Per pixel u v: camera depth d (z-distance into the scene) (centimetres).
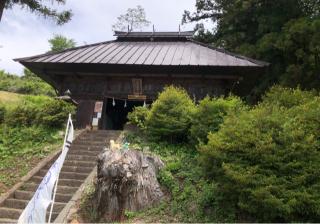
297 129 821
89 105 1733
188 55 1770
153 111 1300
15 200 973
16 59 1750
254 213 770
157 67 1623
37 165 1195
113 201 870
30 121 1603
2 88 3878
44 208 649
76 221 855
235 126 851
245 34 2583
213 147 833
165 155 1188
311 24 2027
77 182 1058
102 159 923
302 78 2061
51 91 3944
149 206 888
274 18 2352
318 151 805
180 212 859
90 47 2016
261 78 2309
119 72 1714
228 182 786
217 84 1675
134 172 895
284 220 742
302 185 741
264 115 866
